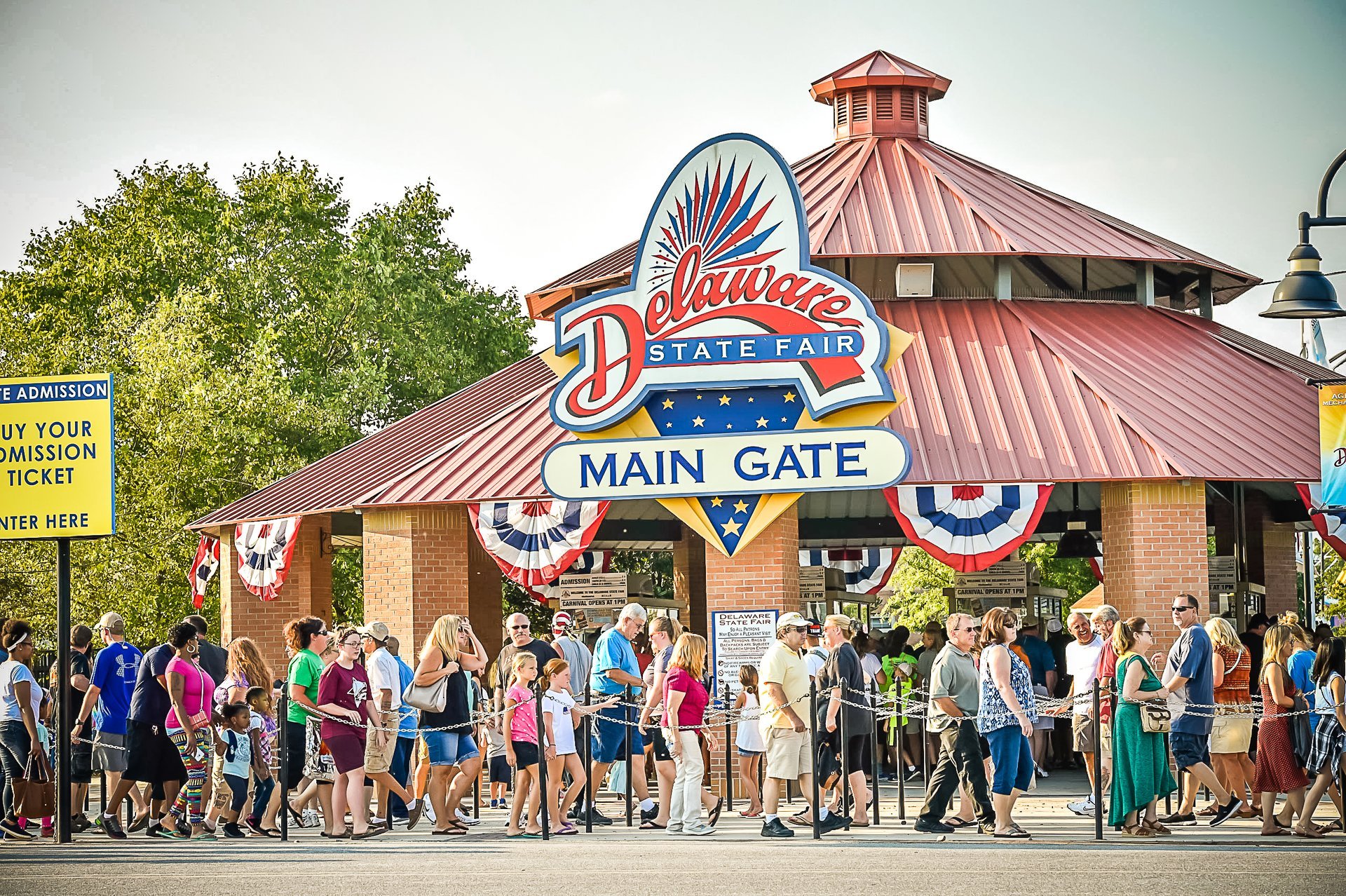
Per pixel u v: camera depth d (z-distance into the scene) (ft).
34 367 125.59
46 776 50.98
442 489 72.59
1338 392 54.65
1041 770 70.08
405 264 152.46
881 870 39.60
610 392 67.51
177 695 50.57
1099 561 98.94
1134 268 82.84
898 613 180.55
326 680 49.42
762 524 66.74
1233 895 34.99
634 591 98.84
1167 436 68.85
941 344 74.95
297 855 44.73
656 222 67.77
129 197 158.30
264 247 156.87
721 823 53.93
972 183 85.10
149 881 39.75
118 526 110.32
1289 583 90.33
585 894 36.42
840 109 92.27
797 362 66.28
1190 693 49.42
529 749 49.96
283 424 125.39
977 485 66.49
